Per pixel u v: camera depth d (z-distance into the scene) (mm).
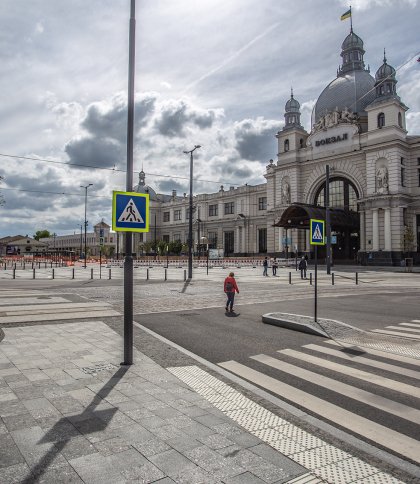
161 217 102188
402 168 48938
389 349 8258
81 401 5156
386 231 48000
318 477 3424
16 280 28688
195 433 4254
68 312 12992
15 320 11430
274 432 4324
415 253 48188
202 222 88125
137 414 4750
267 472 3482
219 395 5488
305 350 8227
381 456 3844
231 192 82562
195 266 53594
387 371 6727
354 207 54625
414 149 49500
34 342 8664
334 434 4309
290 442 4090
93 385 5801
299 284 25484
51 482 3307
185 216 94938
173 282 26906
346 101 58250
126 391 5566
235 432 4297
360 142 52531
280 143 62562
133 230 7031
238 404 5156
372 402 5340
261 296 18500
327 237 35094
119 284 25047
